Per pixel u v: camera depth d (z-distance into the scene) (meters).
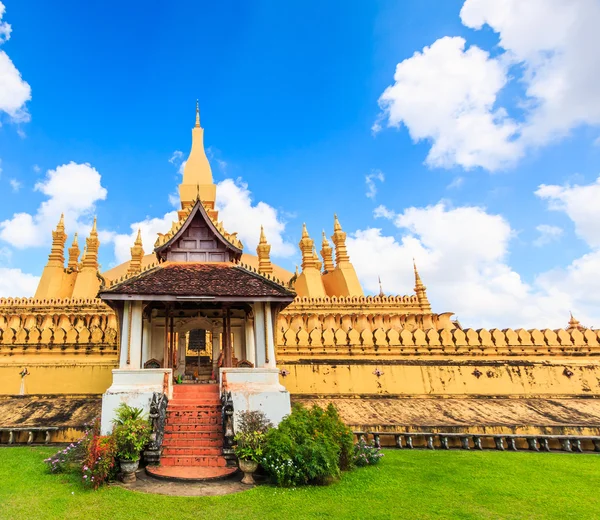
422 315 24.28
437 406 16.59
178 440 11.43
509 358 18.94
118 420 10.95
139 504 8.18
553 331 19.61
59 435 13.65
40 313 22.31
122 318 13.53
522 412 16.09
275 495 8.84
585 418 15.47
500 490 9.56
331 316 23.33
